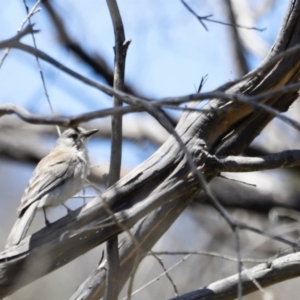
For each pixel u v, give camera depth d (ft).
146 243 32.24
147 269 52.44
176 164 31.19
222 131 32.35
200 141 31.58
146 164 31.30
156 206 30.30
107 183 31.42
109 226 29.76
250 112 32.12
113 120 30.86
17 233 30.94
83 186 39.24
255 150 63.72
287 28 32.14
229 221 20.30
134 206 30.25
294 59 31.76
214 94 20.76
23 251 29.48
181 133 31.94
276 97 32.71
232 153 33.14
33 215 34.35
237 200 63.98
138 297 52.24
